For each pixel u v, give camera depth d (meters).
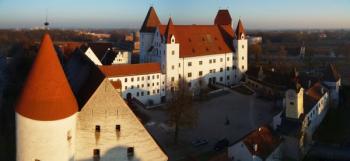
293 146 74.19
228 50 139.88
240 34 140.75
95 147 45.69
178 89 108.25
